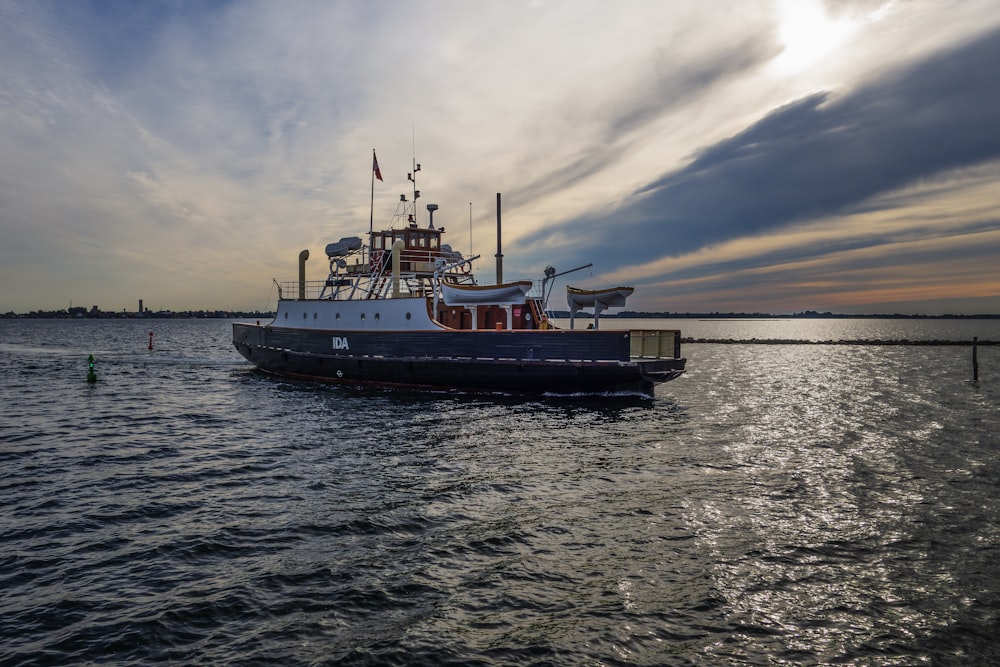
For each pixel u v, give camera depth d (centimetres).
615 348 2384
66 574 820
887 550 911
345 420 2102
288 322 3478
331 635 665
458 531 991
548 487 1260
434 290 2817
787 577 815
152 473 1377
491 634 668
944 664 616
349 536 969
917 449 1662
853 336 14062
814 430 1967
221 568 842
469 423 2041
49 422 2073
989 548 920
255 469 1417
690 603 741
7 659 613
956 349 7675
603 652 633
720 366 5169
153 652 630
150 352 6150
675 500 1169
